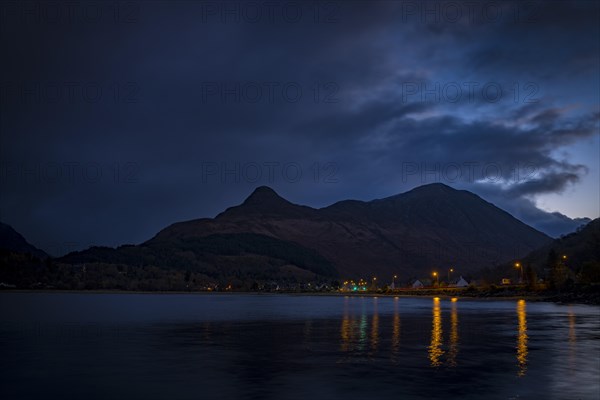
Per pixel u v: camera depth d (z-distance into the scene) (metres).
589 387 27.83
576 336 51.22
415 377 30.61
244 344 46.50
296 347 44.16
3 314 95.50
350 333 56.03
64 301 180.88
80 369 33.75
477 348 42.66
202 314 96.81
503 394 26.39
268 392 27.20
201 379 30.42
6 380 30.45
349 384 28.80
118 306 137.50
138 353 40.97
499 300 169.75
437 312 97.38
